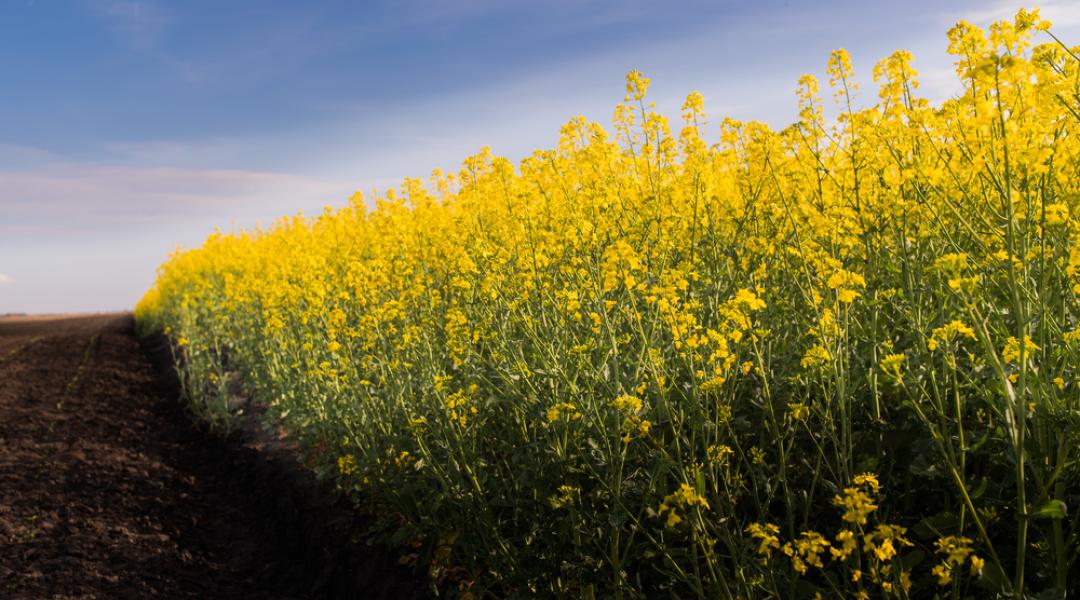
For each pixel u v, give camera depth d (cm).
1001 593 210
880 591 238
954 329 244
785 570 257
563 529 309
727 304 302
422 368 438
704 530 250
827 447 306
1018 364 245
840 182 411
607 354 341
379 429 454
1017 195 226
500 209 538
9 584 407
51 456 638
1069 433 225
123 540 479
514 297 428
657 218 436
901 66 345
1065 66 283
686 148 513
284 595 425
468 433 378
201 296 1068
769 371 335
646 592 291
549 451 322
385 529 409
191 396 841
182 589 427
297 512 485
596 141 512
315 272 641
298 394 603
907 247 348
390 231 649
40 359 1217
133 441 709
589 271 390
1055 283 278
